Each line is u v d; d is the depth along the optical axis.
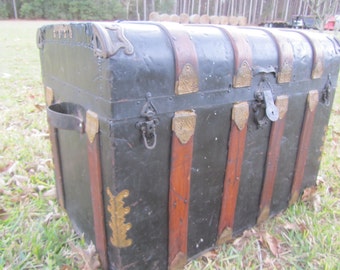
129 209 0.98
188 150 1.03
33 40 8.19
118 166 0.90
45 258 1.23
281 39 1.20
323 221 1.53
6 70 4.55
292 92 1.29
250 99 1.15
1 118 2.59
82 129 1.02
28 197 1.62
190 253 1.24
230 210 1.29
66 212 1.47
